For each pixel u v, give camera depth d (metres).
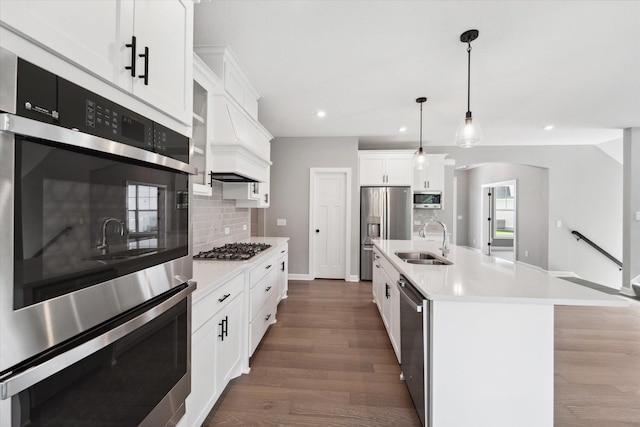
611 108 3.48
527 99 3.21
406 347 1.82
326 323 3.01
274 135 4.84
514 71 2.57
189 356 1.21
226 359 1.74
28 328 0.57
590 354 2.40
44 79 0.59
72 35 0.67
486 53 2.28
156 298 1.00
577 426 1.61
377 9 1.81
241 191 2.92
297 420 1.63
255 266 2.25
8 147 0.52
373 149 5.61
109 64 0.79
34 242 0.57
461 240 7.68
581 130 4.41
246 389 1.89
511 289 1.46
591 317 3.24
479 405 1.40
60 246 0.63
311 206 4.90
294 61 2.44
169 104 1.08
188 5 1.23
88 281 0.71
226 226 3.08
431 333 1.43
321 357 2.31
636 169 4.18
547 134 4.64
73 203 0.66
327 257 4.99
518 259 6.20
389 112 3.66
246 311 2.07
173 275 1.06
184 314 1.17
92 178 0.71
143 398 0.92
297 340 2.62
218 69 2.21
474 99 3.22
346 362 2.24
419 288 1.54
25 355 0.56
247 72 2.63
